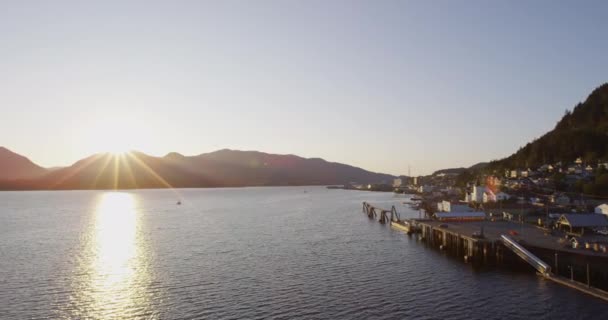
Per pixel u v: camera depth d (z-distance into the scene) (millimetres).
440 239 84125
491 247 65875
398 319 42500
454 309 45125
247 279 57344
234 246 83312
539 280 54469
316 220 133875
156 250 79500
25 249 81500
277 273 60594
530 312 43719
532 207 118812
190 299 49000
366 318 42875
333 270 62312
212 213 163750
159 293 51344
